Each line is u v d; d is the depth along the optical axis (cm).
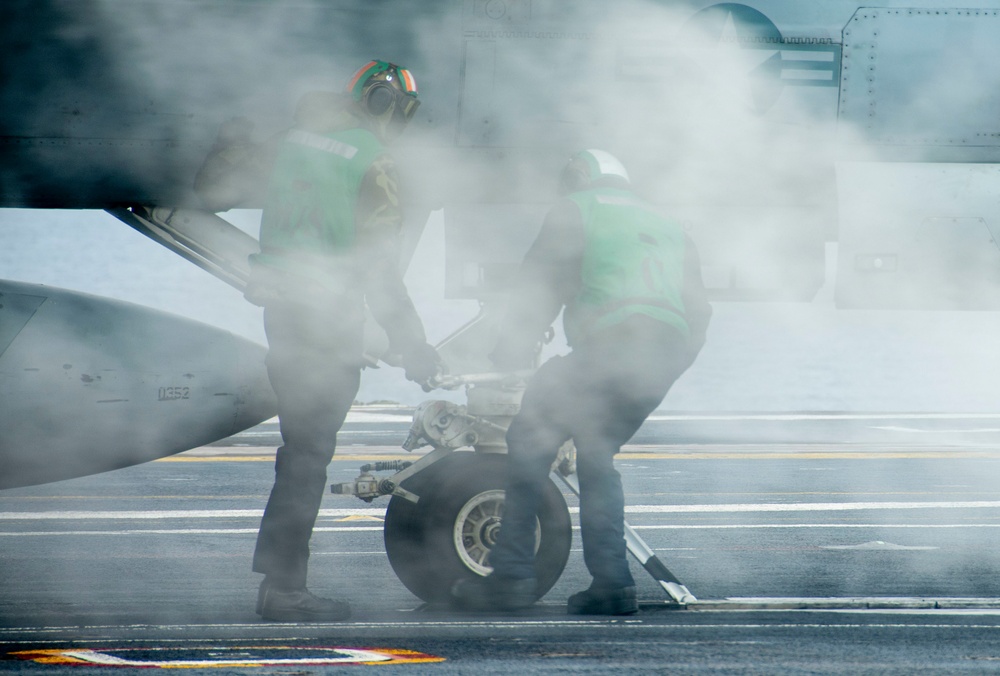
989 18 2277
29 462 2370
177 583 2306
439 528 1978
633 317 1864
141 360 2398
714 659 1598
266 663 1555
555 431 1902
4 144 2152
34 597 2142
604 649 1652
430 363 1891
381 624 1816
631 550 2042
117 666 1531
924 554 2766
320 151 1834
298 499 1855
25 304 2364
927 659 1609
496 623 1825
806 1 2250
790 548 2852
